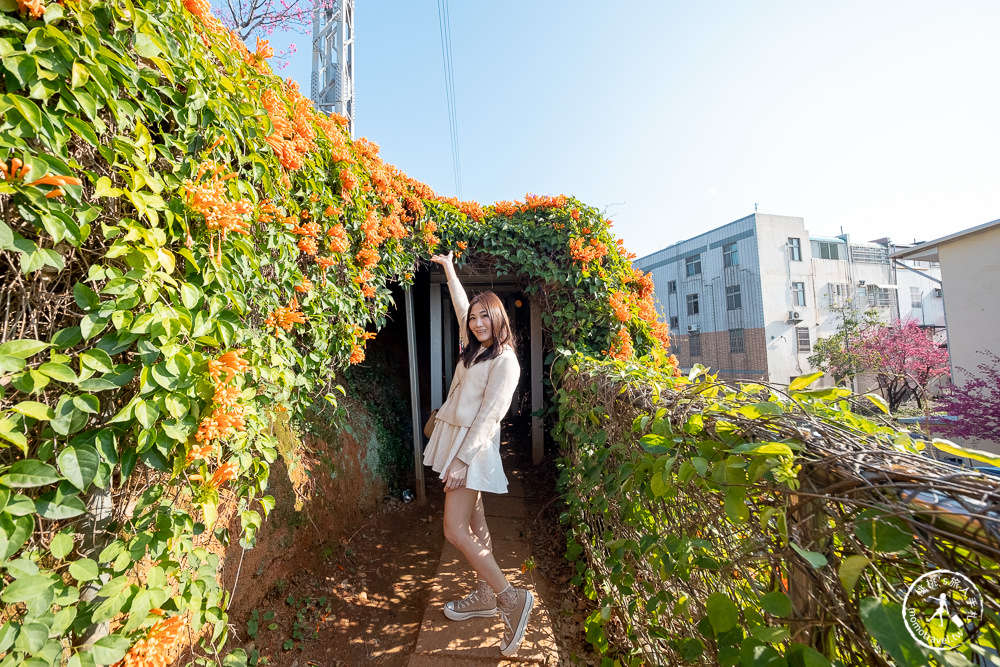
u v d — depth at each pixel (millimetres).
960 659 451
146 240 972
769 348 18234
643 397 1385
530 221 3939
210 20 1285
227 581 1763
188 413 1026
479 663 1815
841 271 19531
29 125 778
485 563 1790
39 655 757
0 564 719
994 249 9008
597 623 1941
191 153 1191
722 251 20359
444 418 2123
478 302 2074
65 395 823
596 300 3617
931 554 511
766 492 743
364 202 2592
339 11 7668
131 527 1031
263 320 1609
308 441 2602
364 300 2730
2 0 756
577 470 2488
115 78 961
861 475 599
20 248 759
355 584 2455
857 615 584
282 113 1688
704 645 967
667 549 1117
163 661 938
